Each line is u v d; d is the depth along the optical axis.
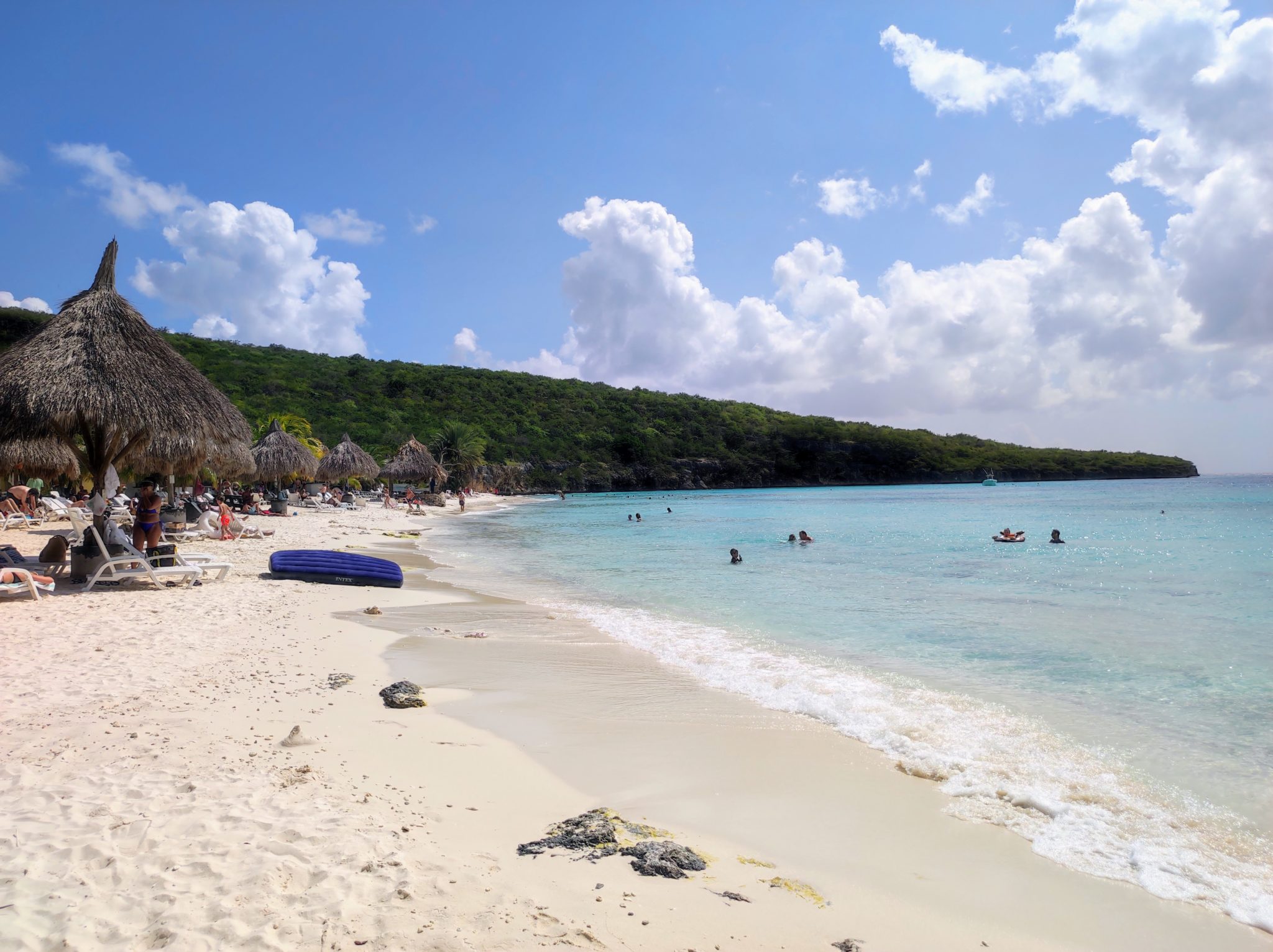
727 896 3.23
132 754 4.37
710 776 4.75
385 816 3.75
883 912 3.21
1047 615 10.43
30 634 7.47
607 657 7.98
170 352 12.30
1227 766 4.89
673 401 102.25
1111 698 6.37
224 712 5.33
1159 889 3.47
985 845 3.87
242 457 19.38
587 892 3.15
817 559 18.55
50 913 2.71
